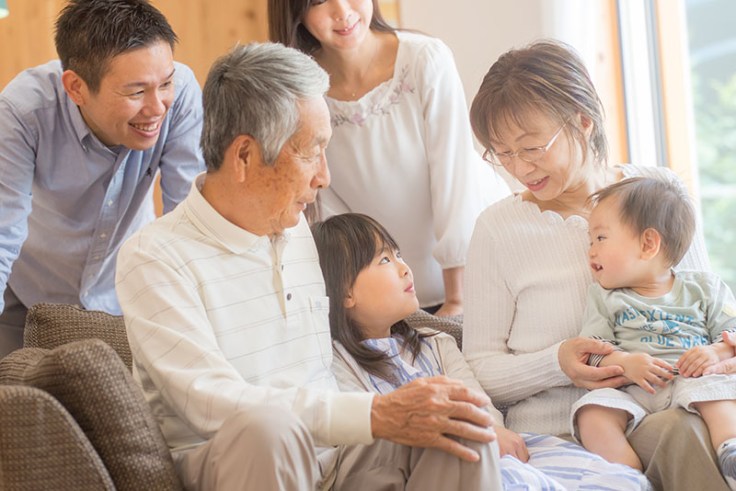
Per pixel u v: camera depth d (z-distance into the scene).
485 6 3.25
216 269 1.76
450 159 2.52
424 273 2.61
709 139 3.43
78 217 2.39
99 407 1.51
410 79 2.51
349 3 2.40
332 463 1.76
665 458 1.78
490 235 2.07
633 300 1.92
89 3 2.02
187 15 3.83
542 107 1.91
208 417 1.60
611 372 1.85
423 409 1.54
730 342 1.83
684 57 3.19
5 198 2.20
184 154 2.40
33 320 2.11
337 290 1.99
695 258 2.05
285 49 1.74
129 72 2.01
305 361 1.82
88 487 1.48
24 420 1.45
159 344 1.66
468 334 2.09
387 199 2.55
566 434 1.97
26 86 2.23
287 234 1.85
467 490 1.55
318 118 1.71
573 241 2.02
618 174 2.10
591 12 2.98
